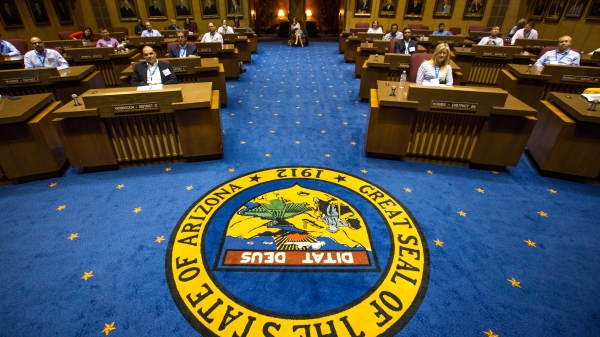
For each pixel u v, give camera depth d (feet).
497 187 11.02
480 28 37.91
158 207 9.74
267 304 6.75
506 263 7.90
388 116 11.70
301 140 14.32
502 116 10.82
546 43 23.99
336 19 49.60
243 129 15.44
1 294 6.97
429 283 7.29
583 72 15.44
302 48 38.40
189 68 16.83
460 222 9.27
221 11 41.57
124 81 15.28
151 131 11.59
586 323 6.52
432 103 11.07
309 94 21.01
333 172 11.73
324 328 6.28
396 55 17.63
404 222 9.19
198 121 11.50
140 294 6.97
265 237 8.53
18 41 22.95
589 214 9.72
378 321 6.44
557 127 11.05
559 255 8.18
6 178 10.87
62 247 8.21
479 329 6.35
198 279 7.32
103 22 39.29
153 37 27.04
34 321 6.42
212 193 10.42
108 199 10.13
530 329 6.38
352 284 7.23
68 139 10.80
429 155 12.45
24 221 9.14
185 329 6.27
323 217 9.30
